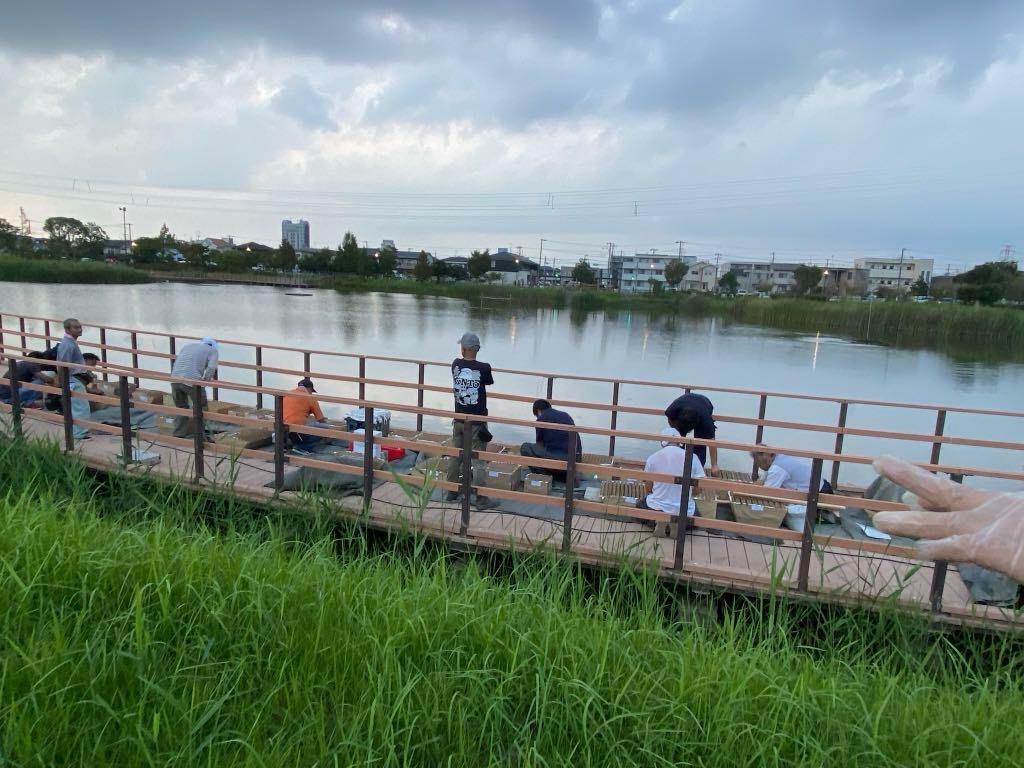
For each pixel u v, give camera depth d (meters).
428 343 26.03
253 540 4.74
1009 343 35.12
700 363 24.08
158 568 3.61
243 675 3.12
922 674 3.66
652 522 5.57
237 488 5.81
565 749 2.93
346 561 4.96
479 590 3.88
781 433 12.70
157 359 18.09
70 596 3.52
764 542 5.45
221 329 29.03
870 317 39.16
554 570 4.43
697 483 4.75
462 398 6.65
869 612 4.36
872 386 20.14
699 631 3.82
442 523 5.22
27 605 3.35
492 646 3.36
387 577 4.06
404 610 3.45
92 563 3.62
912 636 4.18
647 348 28.27
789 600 4.50
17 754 2.50
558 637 3.45
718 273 108.56
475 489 5.30
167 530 4.48
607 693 3.11
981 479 10.42
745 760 2.84
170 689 2.91
